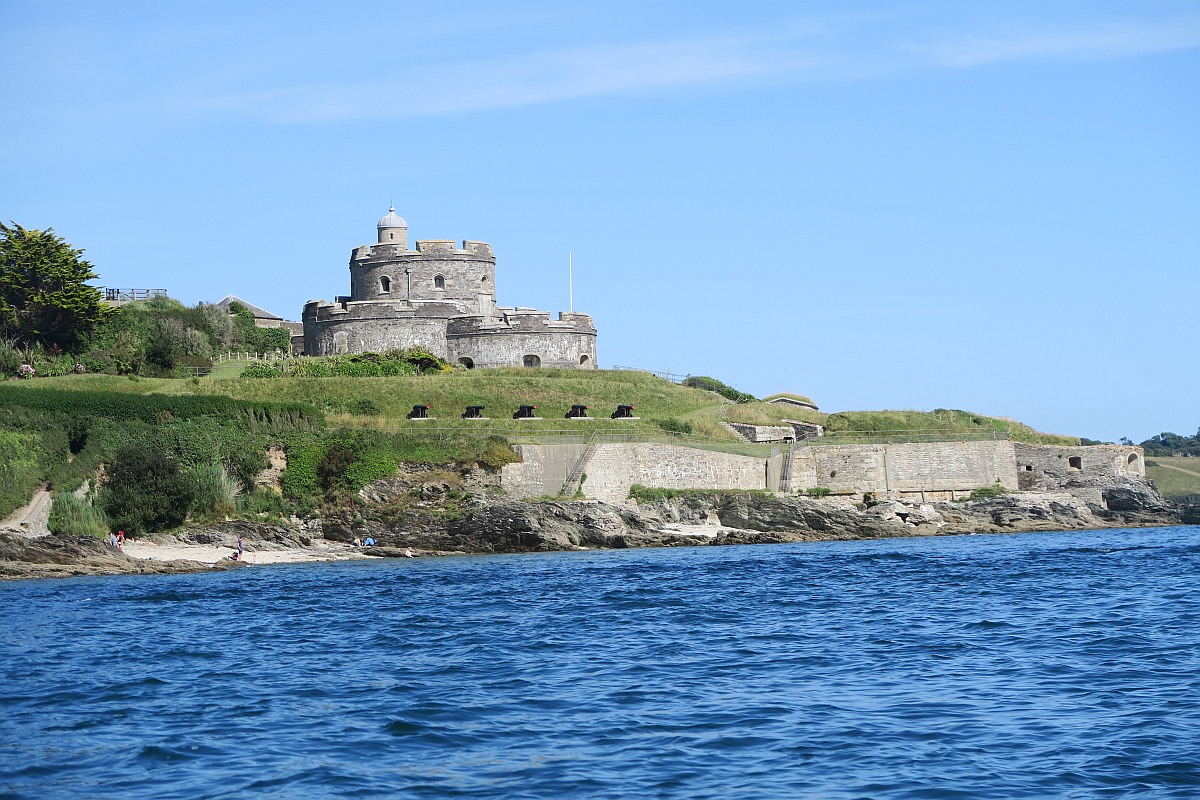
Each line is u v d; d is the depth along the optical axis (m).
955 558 64.31
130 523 68.50
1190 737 24.23
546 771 22.75
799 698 28.56
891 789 21.47
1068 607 43.50
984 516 88.88
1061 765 22.66
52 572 59.94
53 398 71.00
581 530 76.81
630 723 26.31
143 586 55.16
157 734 25.95
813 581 54.12
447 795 21.47
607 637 38.41
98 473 69.94
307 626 41.81
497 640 38.03
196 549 68.44
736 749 24.09
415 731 25.89
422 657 35.12
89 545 63.03
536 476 79.44
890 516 86.12
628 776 22.39
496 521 74.62
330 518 75.31
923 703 27.81
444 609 45.94
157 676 32.56
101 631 40.84
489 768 23.05
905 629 39.03
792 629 39.56
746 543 80.75
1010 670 31.52
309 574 61.12
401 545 74.56
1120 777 21.89
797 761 23.22
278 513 74.44
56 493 67.06
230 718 27.38
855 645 36.00
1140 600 44.97
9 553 61.47
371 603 48.03
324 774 22.77
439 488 76.69
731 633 38.88
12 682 31.80
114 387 87.75
